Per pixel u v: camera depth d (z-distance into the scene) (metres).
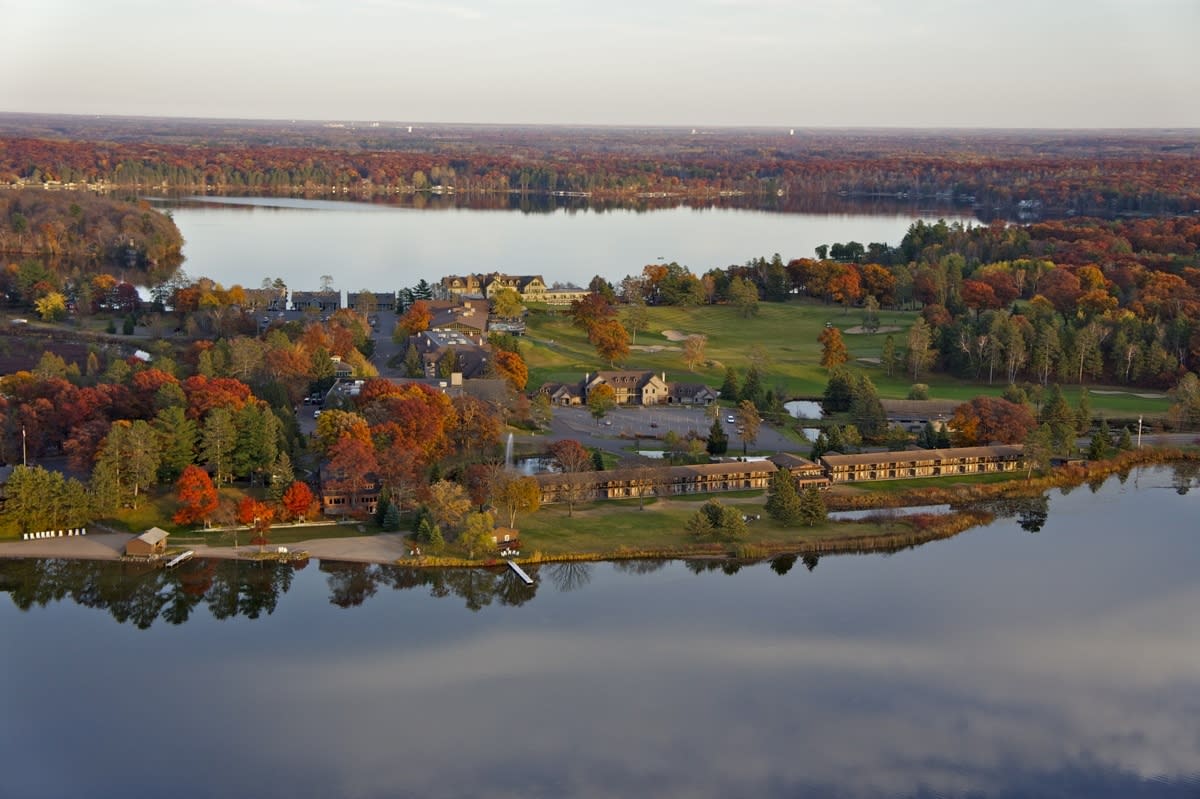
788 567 172.75
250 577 164.75
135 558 168.62
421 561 168.38
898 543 182.38
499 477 184.25
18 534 175.12
